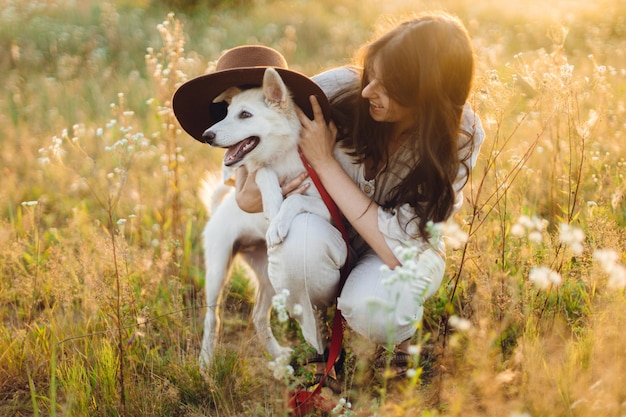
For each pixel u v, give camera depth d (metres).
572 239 2.71
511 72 4.53
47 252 4.41
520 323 3.22
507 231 3.84
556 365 2.83
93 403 2.95
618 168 4.60
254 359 3.40
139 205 4.97
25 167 6.17
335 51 9.93
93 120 7.16
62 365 3.20
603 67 4.17
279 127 3.16
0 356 3.33
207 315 3.51
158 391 3.05
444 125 2.73
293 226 2.94
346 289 2.96
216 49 9.72
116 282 3.33
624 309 2.91
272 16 11.75
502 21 11.29
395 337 2.94
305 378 2.99
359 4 12.57
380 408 2.43
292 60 9.52
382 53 2.70
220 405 2.99
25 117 7.38
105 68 9.01
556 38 4.04
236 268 4.36
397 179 3.05
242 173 3.42
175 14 11.57
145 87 8.00
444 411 2.71
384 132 2.96
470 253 3.53
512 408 2.53
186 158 6.13
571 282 3.47
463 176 2.99
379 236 2.90
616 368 2.62
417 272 2.30
